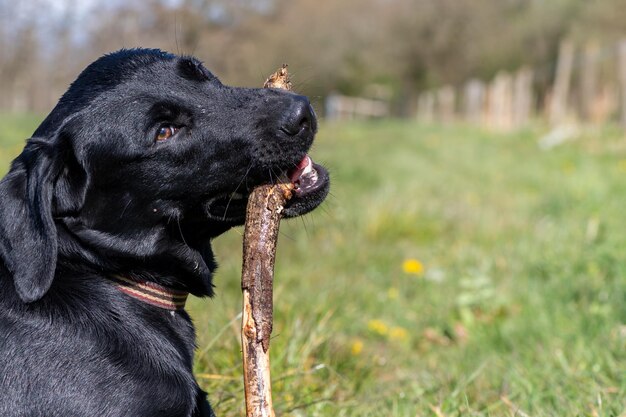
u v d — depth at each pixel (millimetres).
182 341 3057
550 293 5648
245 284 2785
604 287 5383
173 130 2973
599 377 3932
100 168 2863
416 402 3963
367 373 4453
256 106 3016
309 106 3035
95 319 2779
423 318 5734
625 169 11461
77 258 2898
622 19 32219
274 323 4609
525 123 22625
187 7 19812
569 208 8516
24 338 2643
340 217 8242
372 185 11219
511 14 41594
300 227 7938
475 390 4074
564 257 6359
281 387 3863
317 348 4355
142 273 3014
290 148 2979
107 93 2912
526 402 3705
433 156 16328
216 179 3006
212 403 3564
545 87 28578
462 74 44750
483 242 7641
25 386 2564
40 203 2621
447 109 33000
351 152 17297
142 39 13625
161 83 2986
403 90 49438
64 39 20516
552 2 36469
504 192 10781
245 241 2865
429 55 45812
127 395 2648
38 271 2584
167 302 3076
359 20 45844
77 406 2570
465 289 6203
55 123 2879
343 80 48188
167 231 3025
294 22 39469
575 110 22844
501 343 5008
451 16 43969
